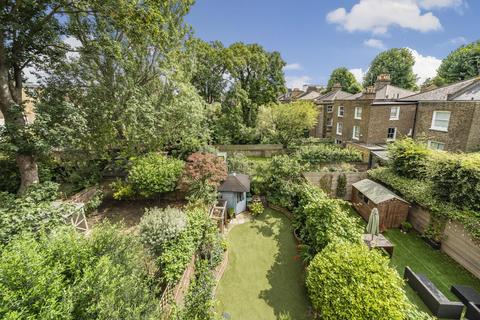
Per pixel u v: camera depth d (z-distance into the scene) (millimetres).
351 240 7652
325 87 54844
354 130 22281
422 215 10078
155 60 14000
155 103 14773
